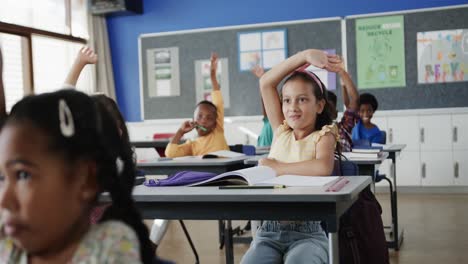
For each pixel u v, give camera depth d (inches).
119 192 23.9
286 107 68.5
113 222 22.4
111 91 253.1
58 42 227.5
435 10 220.4
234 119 239.8
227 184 58.7
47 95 20.6
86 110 20.7
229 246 85.2
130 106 257.6
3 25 192.4
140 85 255.0
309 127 68.8
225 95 243.1
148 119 254.5
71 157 19.6
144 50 253.6
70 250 21.0
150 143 192.4
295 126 68.0
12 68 201.9
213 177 62.6
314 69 229.8
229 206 53.2
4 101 51.9
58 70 227.8
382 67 226.2
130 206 24.8
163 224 96.8
